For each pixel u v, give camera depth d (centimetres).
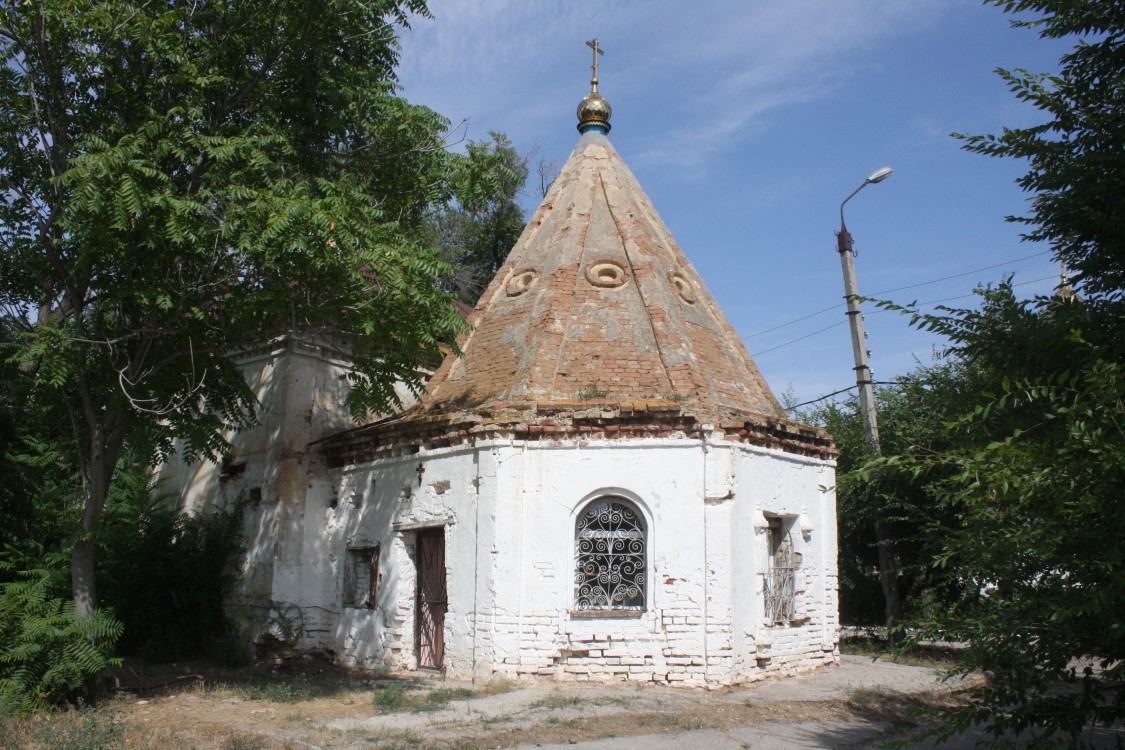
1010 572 562
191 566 1510
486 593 1186
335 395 1576
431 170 1349
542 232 1595
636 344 1340
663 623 1173
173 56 1093
